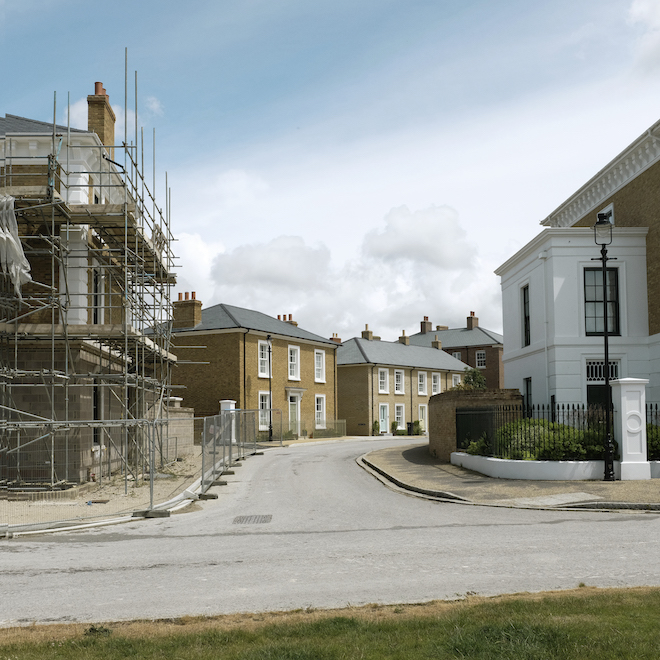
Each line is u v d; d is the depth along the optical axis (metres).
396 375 50.31
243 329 36.34
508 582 7.16
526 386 22.39
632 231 20.00
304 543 9.95
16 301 16.52
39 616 6.31
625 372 19.80
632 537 9.62
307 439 40.00
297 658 4.77
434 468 19.42
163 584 7.49
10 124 19.59
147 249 20.16
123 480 18.73
